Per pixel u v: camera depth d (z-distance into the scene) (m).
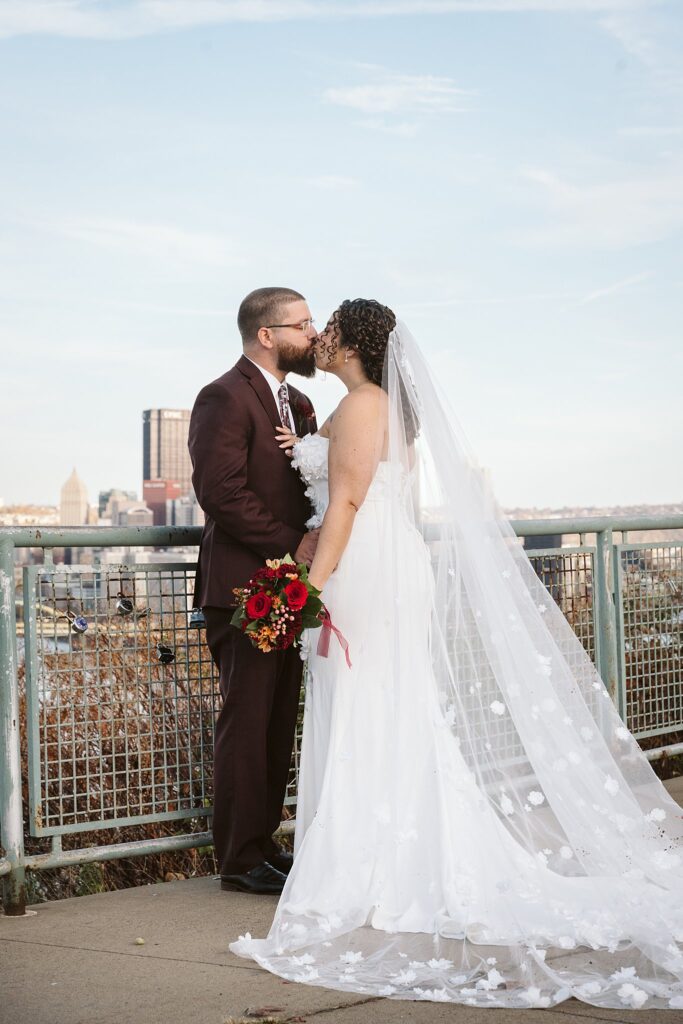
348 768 3.34
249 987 2.71
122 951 3.03
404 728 3.24
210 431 3.59
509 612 3.27
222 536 3.68
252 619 3.33
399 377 3.44
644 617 5.36
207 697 4.03
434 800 3.17
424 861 3.14
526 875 3.06
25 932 3.25
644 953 2.79
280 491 3.68
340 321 3.50
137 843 3.79
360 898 3.16
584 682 3.42
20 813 3.48
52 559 3.67
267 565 3.35
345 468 3.41
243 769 3.65
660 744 5.74
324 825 3.29
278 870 3.79
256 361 3.74
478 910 2.99
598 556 5.14
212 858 4.78
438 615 3.31
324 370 3.56
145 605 3.85
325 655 3.44
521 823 3.14
